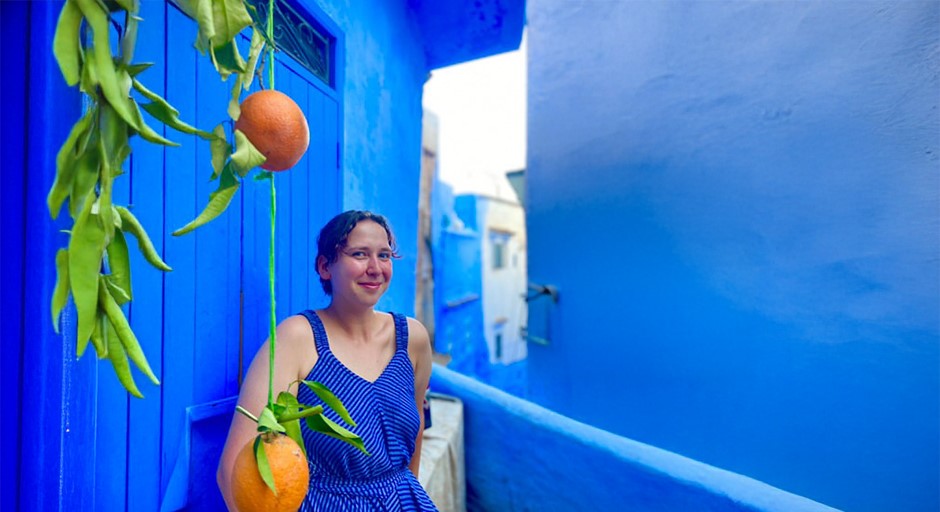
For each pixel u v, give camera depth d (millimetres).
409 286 3428
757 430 2469
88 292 607
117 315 673
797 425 2285
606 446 2125
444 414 2826
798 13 2275
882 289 1978
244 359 1554
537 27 4188
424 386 1663
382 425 1346
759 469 2451
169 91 1260
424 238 8375
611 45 3412
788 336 2326
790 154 2312
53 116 763
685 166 2875
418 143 3633
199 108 1365
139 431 1185
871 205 2010
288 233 1792
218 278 1446
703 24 2746
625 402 3312
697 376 2805
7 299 770
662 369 3039
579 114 3721
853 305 2070
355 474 1280
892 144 1946
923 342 1859
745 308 2531
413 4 3330
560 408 3984
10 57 761
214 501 1430
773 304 2391
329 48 2152
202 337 1385
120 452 1131
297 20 1907
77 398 863
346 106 2277
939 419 1813
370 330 1466
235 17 703
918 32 1869
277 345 1250
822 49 2182
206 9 671
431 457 2271
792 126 2305
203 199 1385
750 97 2498
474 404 2984
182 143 1311
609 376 3465
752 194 2486
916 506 1876
